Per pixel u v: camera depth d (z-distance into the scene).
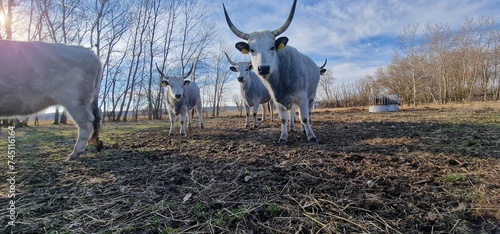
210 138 5.69
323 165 2.93
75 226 1.85
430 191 2.12
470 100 24.05
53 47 3.56
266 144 4.50
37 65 3.36
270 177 2.63
